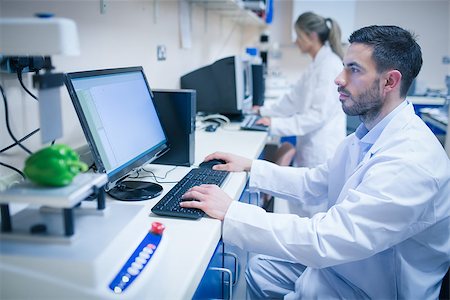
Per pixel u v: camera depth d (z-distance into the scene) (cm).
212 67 239
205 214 100
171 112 142
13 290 57
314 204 146
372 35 104
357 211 89
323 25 238
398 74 103
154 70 205
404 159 92
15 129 105
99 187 68
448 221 102
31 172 61
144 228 77
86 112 94
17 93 104
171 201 104
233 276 124
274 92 413
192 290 74
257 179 143
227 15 371
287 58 495
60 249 58
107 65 154
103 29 149
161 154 143
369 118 114
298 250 92
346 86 110
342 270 111
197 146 179
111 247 60
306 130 234
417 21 464
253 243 96
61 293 56
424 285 104
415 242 104
